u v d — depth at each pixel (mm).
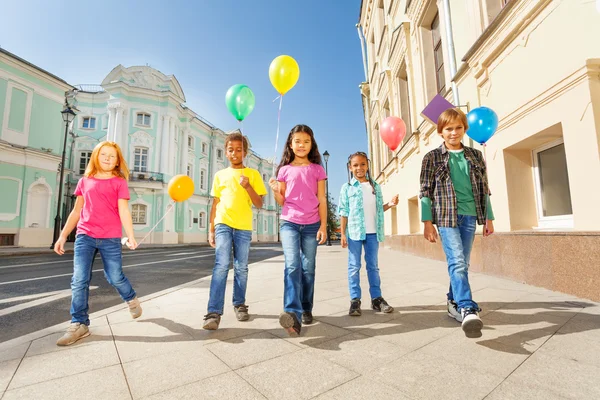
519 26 4230
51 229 18438
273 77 2961
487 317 2604
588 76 3256
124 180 2643
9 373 1708
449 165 2545
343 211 3305
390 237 12797
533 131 4047
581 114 3346
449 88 6297
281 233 2590
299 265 2434
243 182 2627
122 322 2680
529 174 4664
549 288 3592
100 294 4496
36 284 5395
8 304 3846
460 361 1784
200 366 1774
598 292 2996
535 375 1603
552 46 3756
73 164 25922
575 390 1455
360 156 3270
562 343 2008
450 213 2422
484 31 4770
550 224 4293
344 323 2588
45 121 18516
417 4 8328
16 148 16703
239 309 2791
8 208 16469
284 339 2213
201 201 32750
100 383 1585
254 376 1643
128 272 7117
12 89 16953
